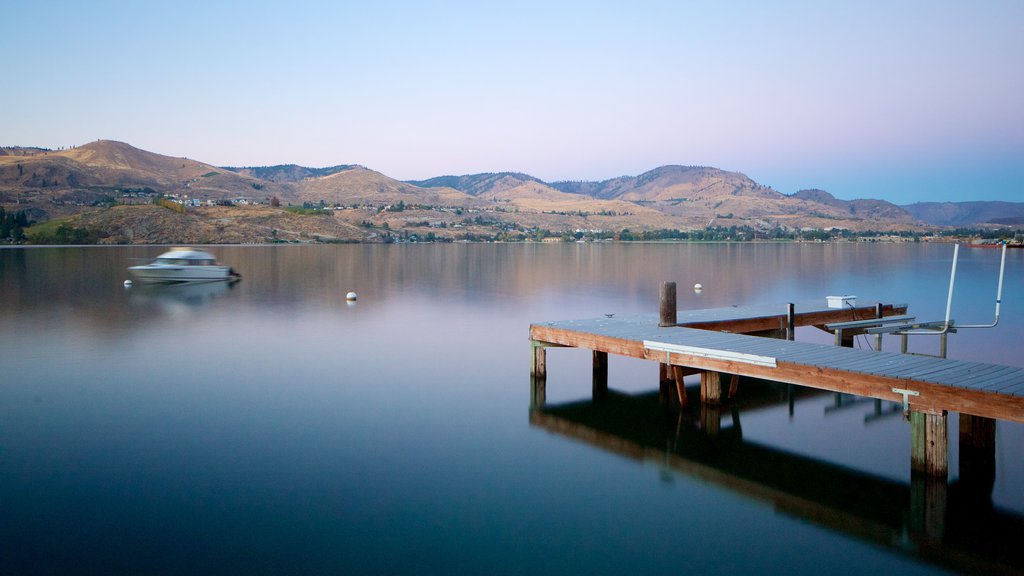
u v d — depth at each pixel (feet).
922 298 151.02
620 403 57.26
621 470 41.73
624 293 163.02
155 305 136.15
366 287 181.57
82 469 41.81
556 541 32.40
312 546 31.71
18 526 33.81
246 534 32.91
